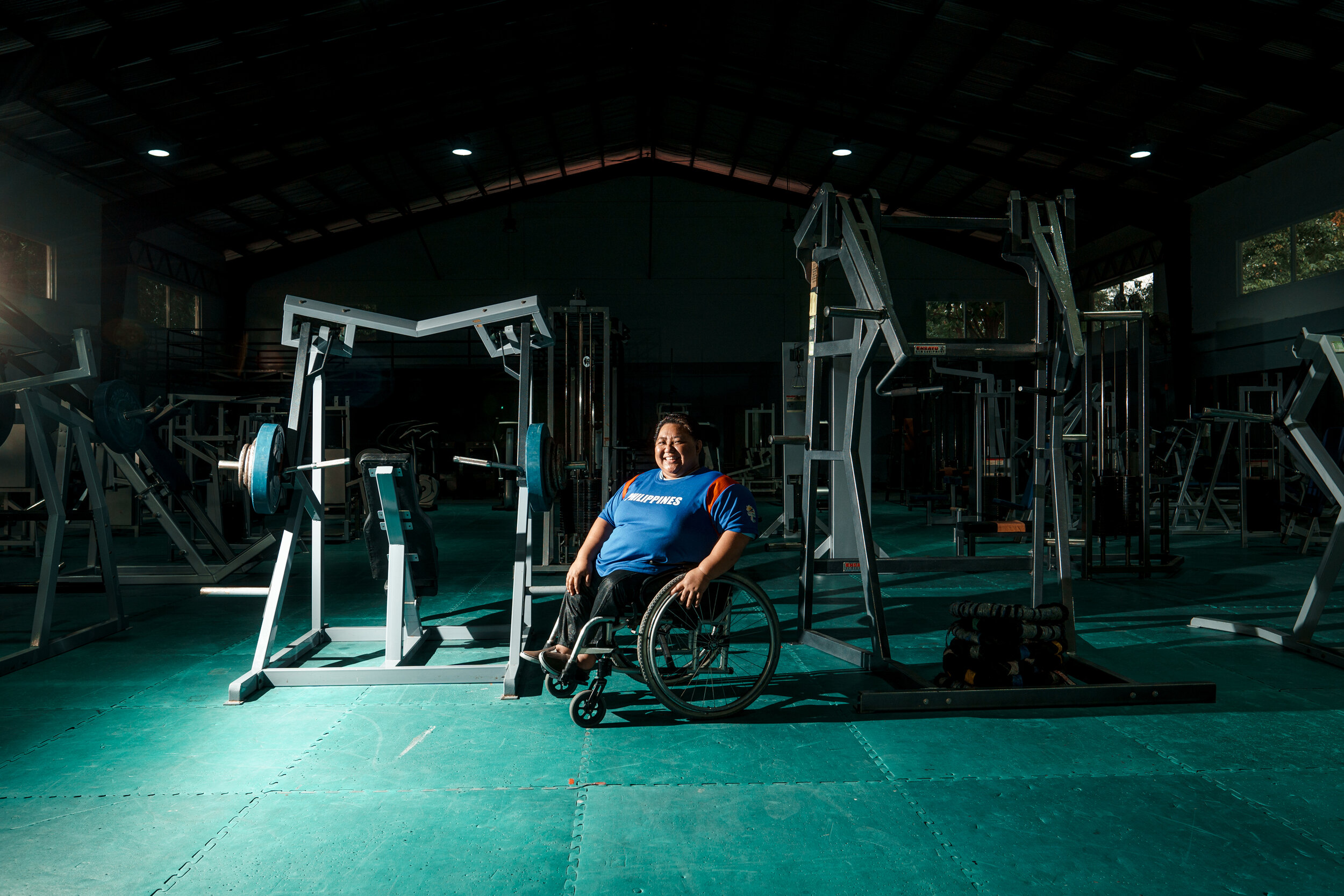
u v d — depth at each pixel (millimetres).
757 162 15883
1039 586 3041
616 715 2500
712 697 2674
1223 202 12750
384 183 14859
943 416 10820
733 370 17406
